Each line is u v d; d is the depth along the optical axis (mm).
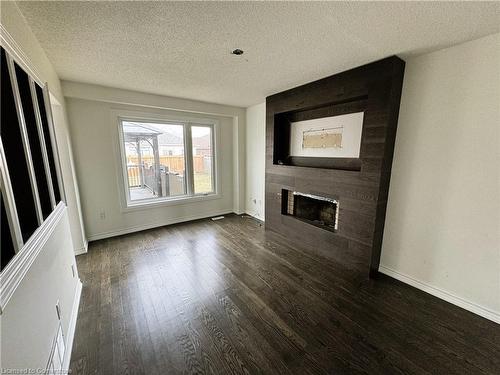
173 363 1411
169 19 1431
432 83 1924
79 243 2871
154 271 2498
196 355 1467
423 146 2031
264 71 2363
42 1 1218
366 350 1508
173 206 4078
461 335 1631
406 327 1706
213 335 1630
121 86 2920
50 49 1808
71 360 1423
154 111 3584
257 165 4293
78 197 2861
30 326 964
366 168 2260
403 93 2105
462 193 1850
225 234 3617
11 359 787
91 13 1354
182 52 1913
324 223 3066
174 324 1730
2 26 967
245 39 1693
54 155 1814
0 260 776
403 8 1308
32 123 1338
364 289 2178
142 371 1357
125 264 2646
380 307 1928
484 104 1686
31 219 1114
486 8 1294
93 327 1693
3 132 922
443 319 1787
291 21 1453
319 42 1734
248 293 2119
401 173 2199
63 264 1646
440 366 1396
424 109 1991
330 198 2678
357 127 2422
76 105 2979
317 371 1362
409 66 2041
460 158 1835
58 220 1610
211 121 4266
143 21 1451
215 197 4562
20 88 1182
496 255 1726
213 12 1359
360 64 2168
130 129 3586
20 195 1008
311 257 2844
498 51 1594
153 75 2490
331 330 1679
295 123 3180
